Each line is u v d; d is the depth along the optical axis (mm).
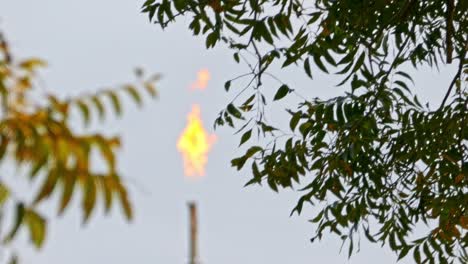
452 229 22016
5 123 6586
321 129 21609
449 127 22047
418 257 22516
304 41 20156
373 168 22312
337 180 21891
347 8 20625
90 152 6488
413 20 21750
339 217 22031
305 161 21656
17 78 6836
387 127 22062
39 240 6379
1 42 6977
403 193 22547
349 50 21141
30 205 6387
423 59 22172
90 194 6371
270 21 18828
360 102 21562
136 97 6883
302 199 21609
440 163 22141
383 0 20828
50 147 6488
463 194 21922
